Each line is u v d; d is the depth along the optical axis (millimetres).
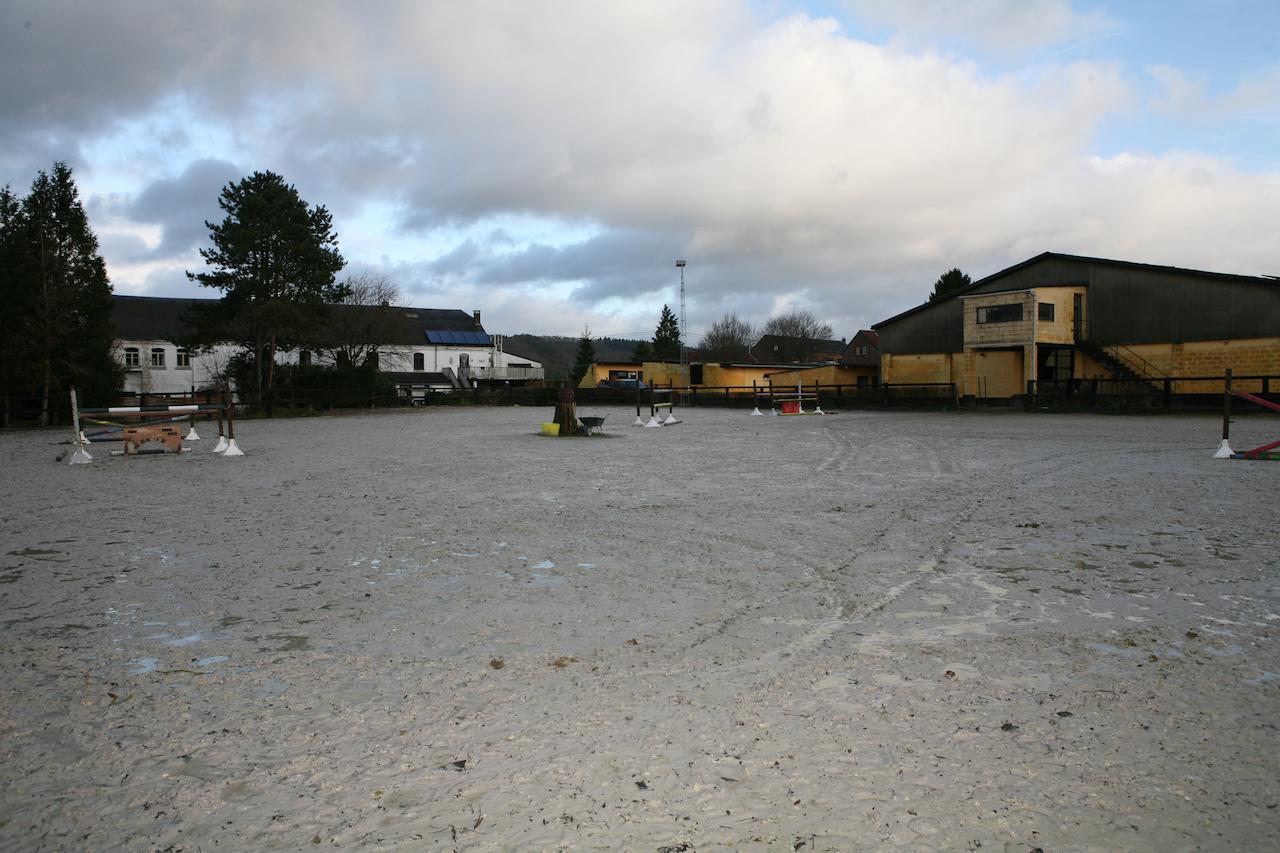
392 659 4352
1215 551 6676
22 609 5441
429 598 5625
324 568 6582
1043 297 36562
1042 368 40812
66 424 31562
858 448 17656
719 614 5121
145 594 5809
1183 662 4102
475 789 2906
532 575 6273
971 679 3906
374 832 2631
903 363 45219
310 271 38281
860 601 5375
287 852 2529
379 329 54594
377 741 3318
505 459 15875
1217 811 2691
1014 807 2732
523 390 51219
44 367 30703
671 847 2518
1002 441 18922
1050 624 4781
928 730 3336
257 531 8281
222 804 2834
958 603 5281
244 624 5047
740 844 2533
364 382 44969
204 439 22969
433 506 9836
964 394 39688
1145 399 32219
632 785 2920
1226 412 14125
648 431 24688
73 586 6055
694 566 6500
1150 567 6172
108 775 3066
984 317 38281
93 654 4504
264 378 41406
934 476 12258
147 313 60219
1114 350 36406
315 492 11227
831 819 2672
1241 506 8875
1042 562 6410
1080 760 3057
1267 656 4176
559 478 12609
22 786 2992
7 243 30969
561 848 2520
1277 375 31141
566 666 4195
